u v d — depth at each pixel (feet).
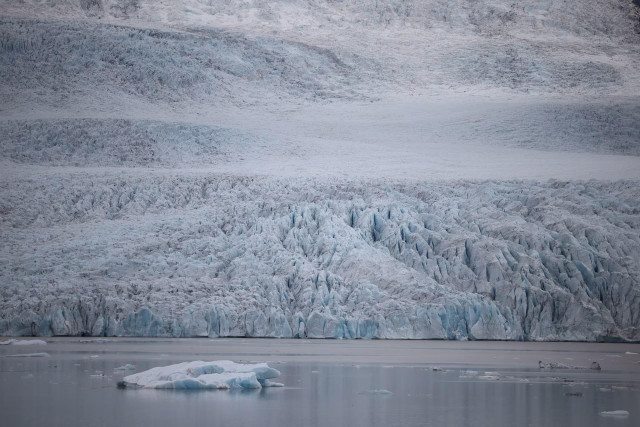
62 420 368.68
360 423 368.48
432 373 528.63
